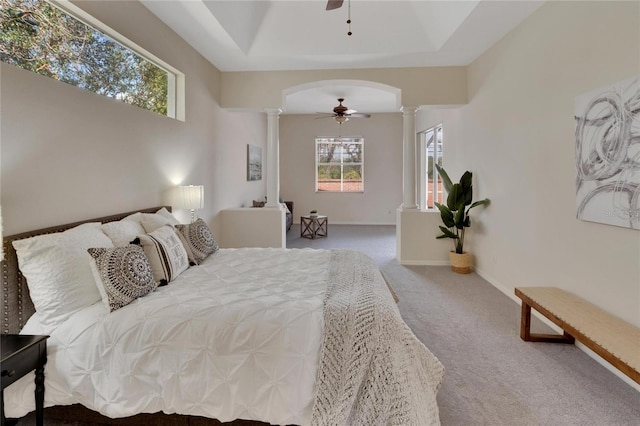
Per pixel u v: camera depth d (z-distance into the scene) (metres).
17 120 1.83
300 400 1.51
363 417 1.43
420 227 4.98
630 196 2.04
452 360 2.38
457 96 4.62
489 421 1.78
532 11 3.09
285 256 2.88
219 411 1.55
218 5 3.17
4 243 1.71
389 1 3.64
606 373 2.22
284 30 3.97
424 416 1.48
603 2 2.26
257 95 4.77
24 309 1.79
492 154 3.96
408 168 5.04
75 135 2.22
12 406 1.59
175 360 1.59
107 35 2.65
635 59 2.02
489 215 4.09
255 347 1.57
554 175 2.83
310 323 1.62
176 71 3.59
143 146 2.98
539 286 3.08
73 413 1.68
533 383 2.11
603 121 2.24
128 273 1.83
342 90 6.65
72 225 2.15
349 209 9.35
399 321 1.70
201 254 2.72
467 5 3.09
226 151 5.16
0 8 1.81
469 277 4.34
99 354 1.61
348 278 2.21
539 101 3.03
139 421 1.66
